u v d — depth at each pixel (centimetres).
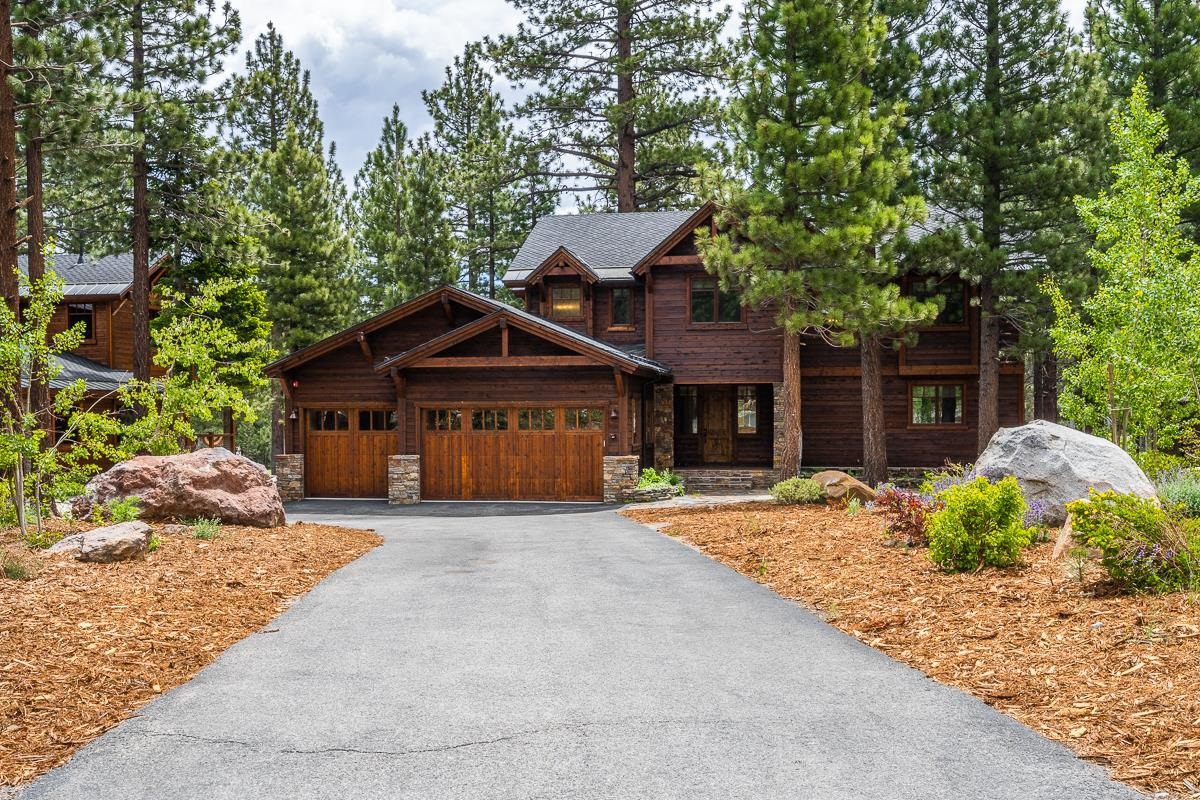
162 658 648
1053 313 2178
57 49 1741
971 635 661
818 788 415
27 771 451
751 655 652
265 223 2580
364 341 2341
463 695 563
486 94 4144
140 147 2084
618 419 2155
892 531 1009
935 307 1822
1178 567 689
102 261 3022
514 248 4081
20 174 2222
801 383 2523
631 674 605
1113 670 549
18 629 671
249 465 1375
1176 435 1426
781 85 1881
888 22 2256
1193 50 2317
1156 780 412
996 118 2122
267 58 4025
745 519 1436
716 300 2436
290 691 576
